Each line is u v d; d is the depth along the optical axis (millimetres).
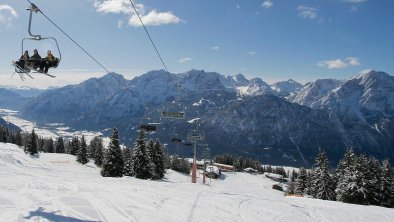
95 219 14930
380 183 56531
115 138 66062
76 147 121500
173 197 22203
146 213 17000
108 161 64625
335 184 66750
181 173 119500
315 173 69812
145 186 27266
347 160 70562
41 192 19703
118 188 23859
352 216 22922
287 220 19516
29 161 70438
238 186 116938
